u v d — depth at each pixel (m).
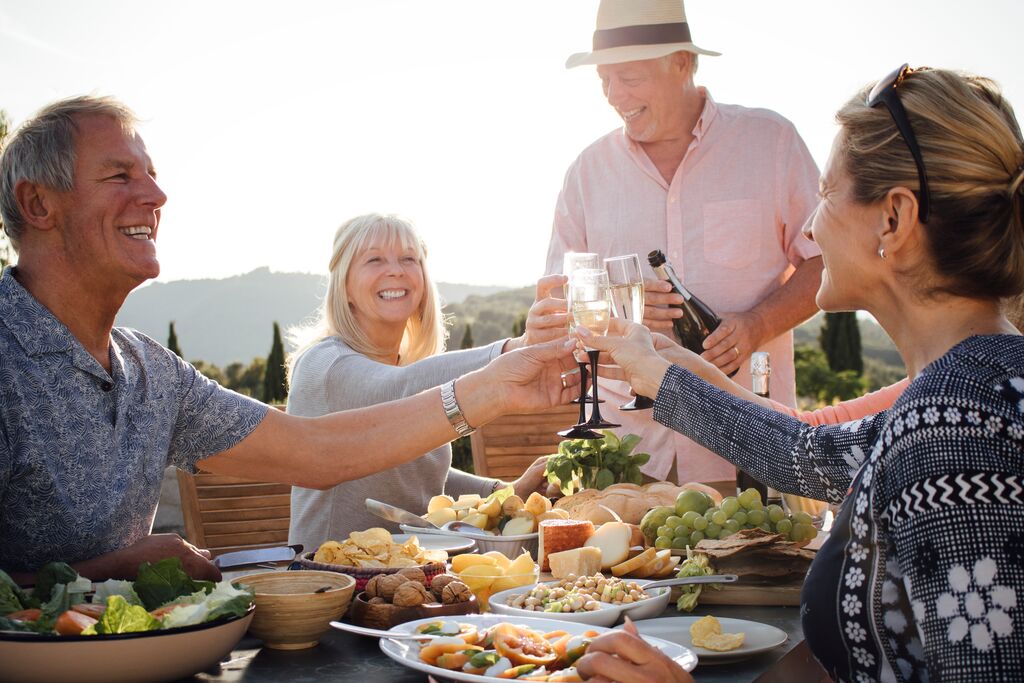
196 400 2.24
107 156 1.97
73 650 1.39
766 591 2.03
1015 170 1.37
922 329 1.47
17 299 1.94
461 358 2.84
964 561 1.17
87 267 1.98
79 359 1.97
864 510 1.33
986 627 1.14
